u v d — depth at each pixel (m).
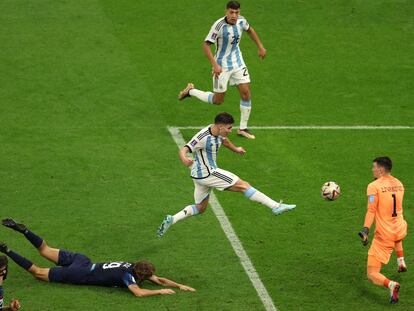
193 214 38.16
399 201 34.78
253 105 54.38
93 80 56.16
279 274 36.66
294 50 61.69
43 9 64.88
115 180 44.59
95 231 39.66
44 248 35.19
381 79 58.31
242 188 37.41
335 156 48.19
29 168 45.50
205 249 38.44
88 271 34.94
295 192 44.00
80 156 46.97
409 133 51.34
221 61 48.34
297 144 49.50
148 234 39.56
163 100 54.28
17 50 59.22
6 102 53.00
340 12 66.62
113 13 64.94
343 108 54.38
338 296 35.19
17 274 35.97
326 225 40.91
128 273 34.50
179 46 61.19
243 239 39.38
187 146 36.78
